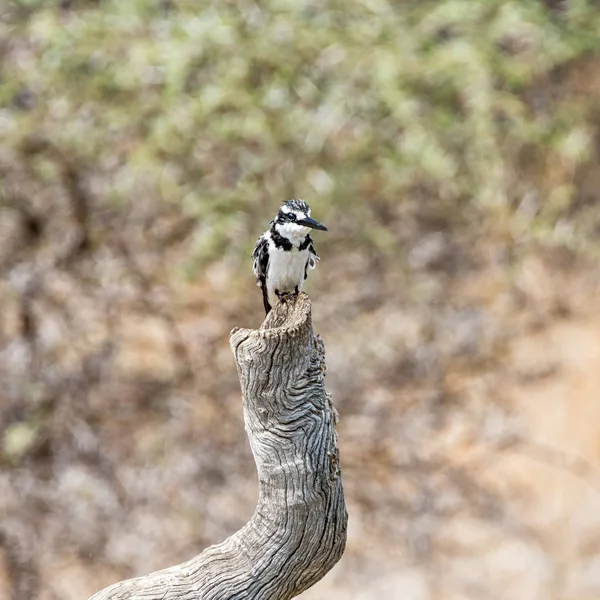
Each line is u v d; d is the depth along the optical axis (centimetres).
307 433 558
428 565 1205
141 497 1277
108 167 1408
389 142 1501
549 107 1648
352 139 1490
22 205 1379
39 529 1233
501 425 1405
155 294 1447
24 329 1368
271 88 1420
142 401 1377
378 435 1391
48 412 1335
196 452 1331
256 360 551
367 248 1602
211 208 1414
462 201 1652
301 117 1434
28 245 1388
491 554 1219
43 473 1291
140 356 1424
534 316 1577
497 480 1316
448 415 1426
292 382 555
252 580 575
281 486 562
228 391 1405
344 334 1544
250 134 1410
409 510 1277
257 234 1437
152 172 1400
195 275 1453
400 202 1636
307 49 1460
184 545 1223
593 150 1689
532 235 1636
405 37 1516
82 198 1399
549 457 1350
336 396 1445
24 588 1166
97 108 1384
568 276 1631
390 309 1579
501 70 1552
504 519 1262
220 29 1406
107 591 583
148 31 1434
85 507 1259
